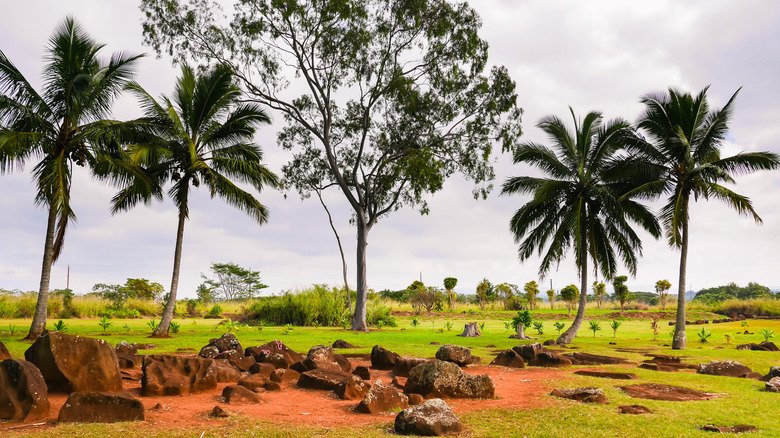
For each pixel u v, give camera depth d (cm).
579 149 2316
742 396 917
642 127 2270
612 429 648
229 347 1238
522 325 2484
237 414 704
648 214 2320
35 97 1877
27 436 552
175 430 598
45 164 1895
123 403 646
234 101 2558
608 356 1656
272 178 2359
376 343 2036
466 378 865
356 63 2962
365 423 675
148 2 2705
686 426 674
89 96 1923
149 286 5828
